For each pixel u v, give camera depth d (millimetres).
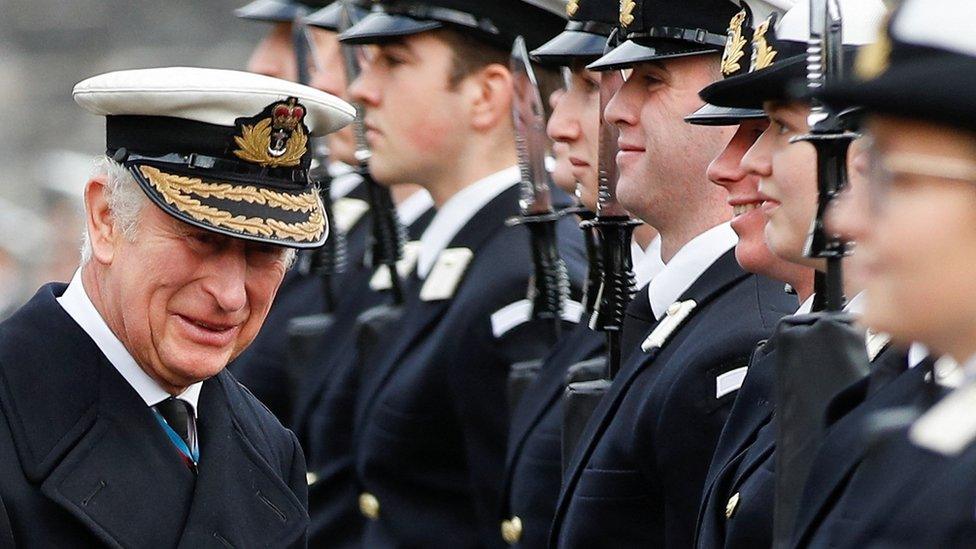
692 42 13680
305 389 21469
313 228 11664
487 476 17328
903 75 7762
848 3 11469
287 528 12062
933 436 7984
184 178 11305
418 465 17969
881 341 11031
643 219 14281
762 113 12305
